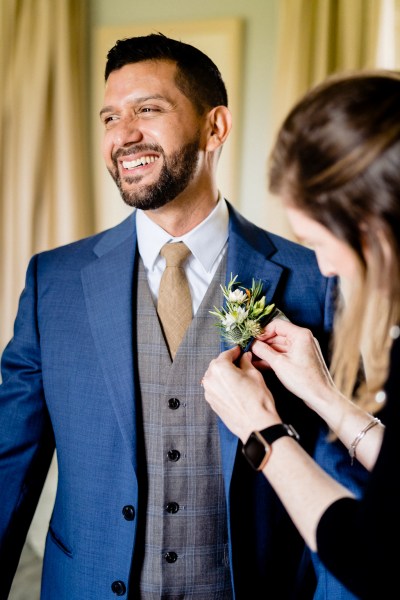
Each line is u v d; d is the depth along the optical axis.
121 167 1.11
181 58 1.12
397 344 0.73
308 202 0.77
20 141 2.83
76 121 2.78
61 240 2.81
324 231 0.79
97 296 1.12
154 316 1.10
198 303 1.13
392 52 2.52
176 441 1.06
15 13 2.75
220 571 1.07
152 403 1.07
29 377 1.17
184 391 1.07
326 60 2.54
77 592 1.08
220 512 1.07
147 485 1.06
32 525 2.33
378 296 0.87
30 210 2.84
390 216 0.73
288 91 2.56
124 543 1.04
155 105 1.09
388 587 0.69
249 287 1.13
